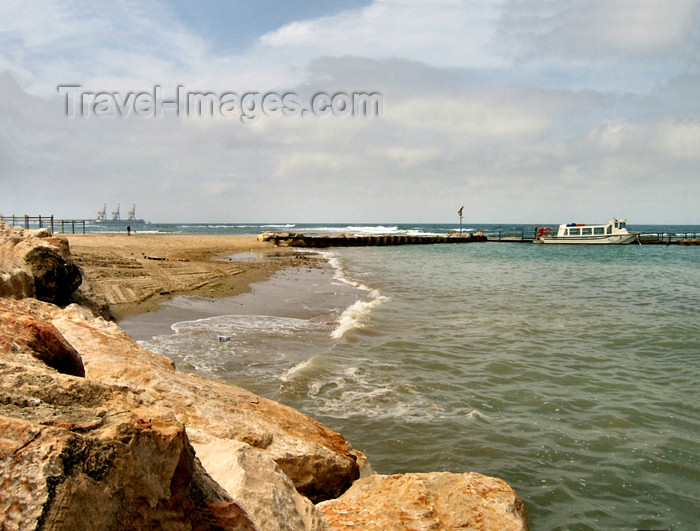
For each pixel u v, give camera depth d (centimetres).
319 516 277
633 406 732
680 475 545
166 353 899
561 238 6178
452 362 930
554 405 734
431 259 3925
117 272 1817
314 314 1359
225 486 250
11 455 157
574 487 522
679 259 4012
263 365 862
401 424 655
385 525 351
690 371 897
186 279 1859
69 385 210
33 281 838
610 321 1337
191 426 414
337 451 486
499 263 3547
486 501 390
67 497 156
